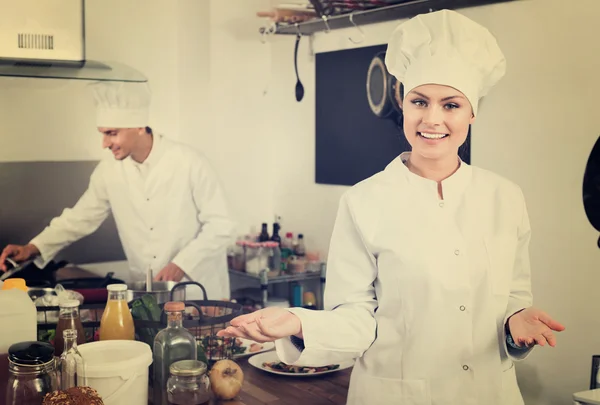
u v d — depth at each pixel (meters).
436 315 1.71
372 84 3.13
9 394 1.56
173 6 3.70
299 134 3.71
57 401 1.48
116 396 1.65
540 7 2.44
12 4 2.68
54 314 2.26
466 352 1.72
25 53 2.71
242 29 3.79
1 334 1.68
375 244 1.74
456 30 1.71
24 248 3.41
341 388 2.12
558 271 2.42
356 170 3.31
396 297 1.73
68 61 2.80
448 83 1.69
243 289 3.85
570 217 2.37
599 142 2.27
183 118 3.71
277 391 2.08
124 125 3.50
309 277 3.46
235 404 1.87
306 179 3.68
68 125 3.47
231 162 3.83
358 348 1.71
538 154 2.47
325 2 2.92
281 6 3.28
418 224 1.73
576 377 2.38
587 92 2.30
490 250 1.74
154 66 3.68
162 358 1.79
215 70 3.74
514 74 2.54
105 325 1.88
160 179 3.57
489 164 2.65
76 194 3.51
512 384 1.79
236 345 2.39
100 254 3.59
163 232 3.60
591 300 2.32
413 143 1.75
